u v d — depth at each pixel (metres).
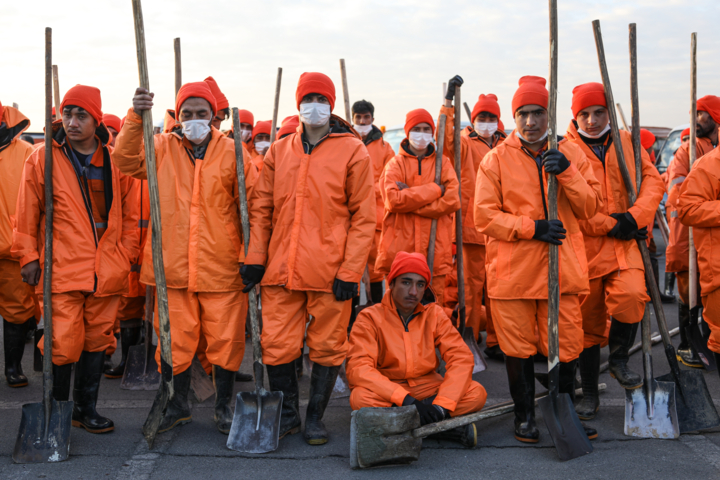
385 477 2.93
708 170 3.90
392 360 3.57
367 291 5.50
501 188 3.40
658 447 3.27
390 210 4.80
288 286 3.25
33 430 3.11
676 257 4.97
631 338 3.77
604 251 3.70
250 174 3.58
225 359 3.43
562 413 3.20
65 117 3.32
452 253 5.27
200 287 3.33
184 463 3.06
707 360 4.73
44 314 3.19
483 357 4.91
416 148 4.98
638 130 3.83
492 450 3.25
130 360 4.39
